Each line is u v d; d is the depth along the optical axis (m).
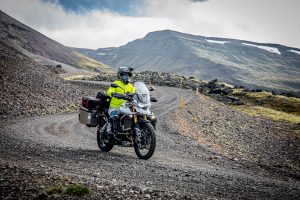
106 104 12.04
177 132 21.03
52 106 29.25
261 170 12.02
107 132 11.43
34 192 5.47
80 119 12.54
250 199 6.81
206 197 6.51
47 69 47.09
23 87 32.59
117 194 5.92
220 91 88.62
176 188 7.22
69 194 5.54
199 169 9.97
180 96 53.28
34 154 10.30
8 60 40.22
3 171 6.73
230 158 13.88
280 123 55.25
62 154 10.66
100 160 10.02
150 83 83.06
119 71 11.15
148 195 6.06
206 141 20.28
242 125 38.47
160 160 10.93
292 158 24.59
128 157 10.91
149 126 10.37
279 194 7.58
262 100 98.44
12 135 14.34
